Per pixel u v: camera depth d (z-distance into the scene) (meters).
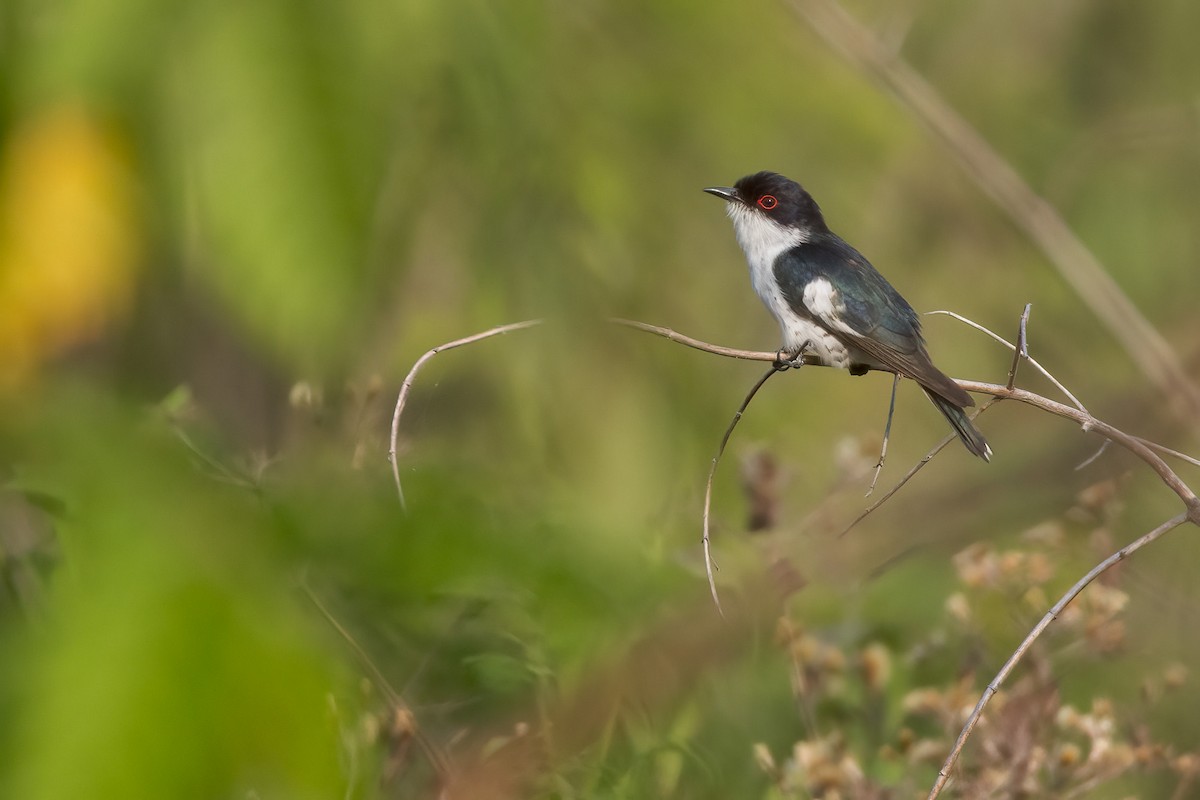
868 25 13.01
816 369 13.91
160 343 10.73
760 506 9.63
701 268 11.09
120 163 5.83
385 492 6.55
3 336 6.00
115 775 3.54
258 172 5.72
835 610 10.36
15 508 6.96
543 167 9.50
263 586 4.00
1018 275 15.67
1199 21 20.81
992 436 15.55
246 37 5.80
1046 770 8.93
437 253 9.62
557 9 9.80
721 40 10.64
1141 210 19.11
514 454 10.02
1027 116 18.66
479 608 7.12
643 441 10.43
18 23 5.93
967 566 9.12
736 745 8.77
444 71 8.12
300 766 3.71
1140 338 12.53
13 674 3.68
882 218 13.67
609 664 7.56
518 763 7.18
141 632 3.72
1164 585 11.88
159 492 4.10
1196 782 9.85
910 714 9.26
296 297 5.69
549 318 10.17
